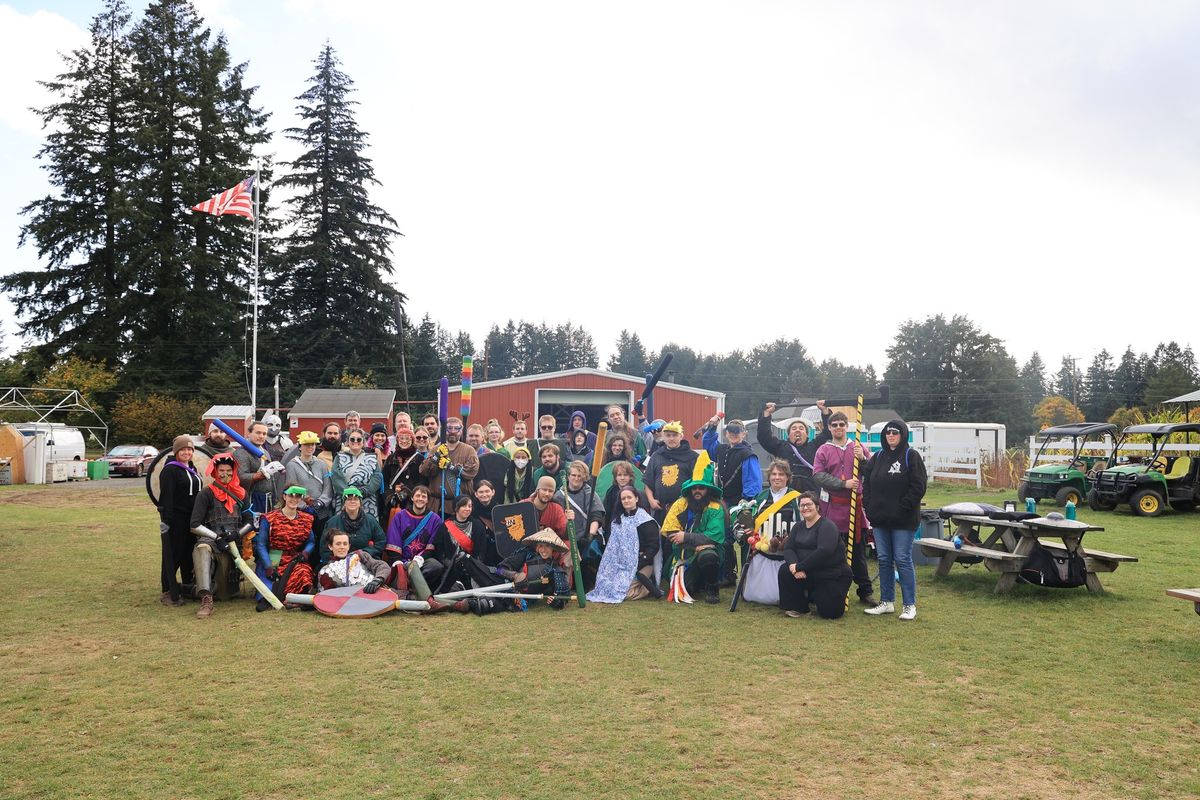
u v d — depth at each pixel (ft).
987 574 32.17
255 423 29.76
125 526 46.70
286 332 161.38
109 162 152.25
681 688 17.98
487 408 99.71
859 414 26.66
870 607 25.85
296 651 20.94
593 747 14.70
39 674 18.95
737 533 28.25
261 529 26.84
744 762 14.07
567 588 26.78
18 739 15.02
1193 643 21.74
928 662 19.99
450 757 14.25
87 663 19.83
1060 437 63.52
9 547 38.52
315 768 13.78
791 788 13.07
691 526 28.45
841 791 12.97
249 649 21.13
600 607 26.48
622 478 28.66
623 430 31.73
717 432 35.01
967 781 13.33
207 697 17.31
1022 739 15.07
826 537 24.73
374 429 33.32
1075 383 379.55
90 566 33.50
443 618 24.81
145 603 26.71
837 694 17.58
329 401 99.71
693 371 357.82
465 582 27.02
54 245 150.61
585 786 13.12
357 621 24.31
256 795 12.80
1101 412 325.21
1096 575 28.48
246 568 26.22
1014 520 29.78
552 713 16.40
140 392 140.36
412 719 16.06
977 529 32.81
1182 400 62.44
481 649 21.18
